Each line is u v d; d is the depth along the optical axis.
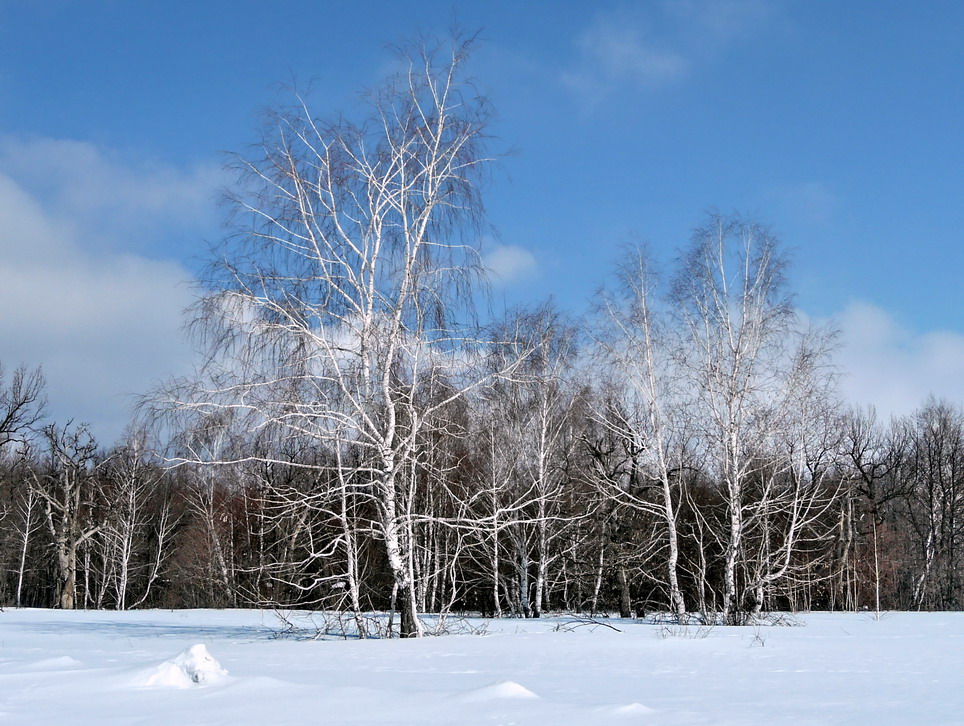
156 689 12.06
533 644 20.56
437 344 22.48
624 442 35.91
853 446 49.94
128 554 54.88
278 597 28.73
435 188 22.38
